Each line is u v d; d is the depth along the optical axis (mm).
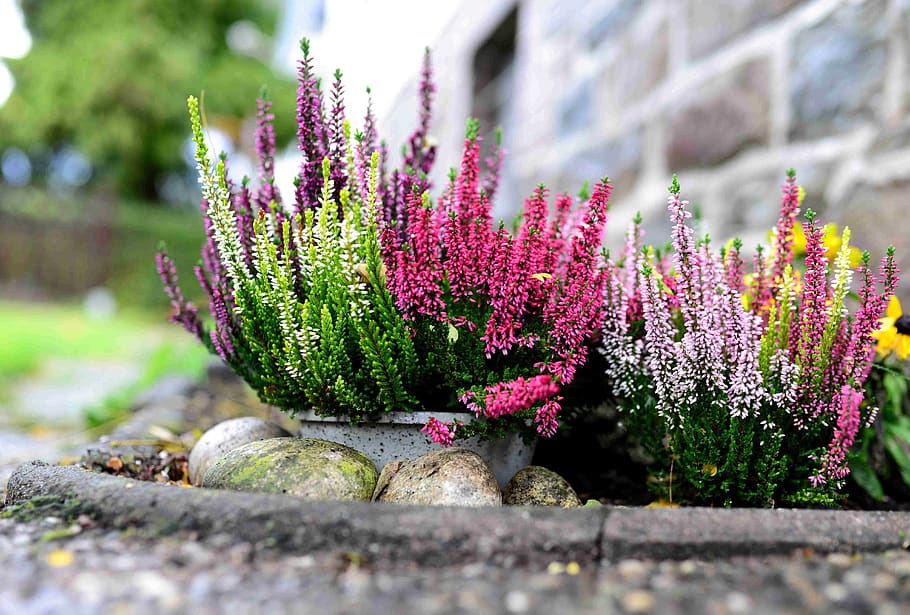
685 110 1727
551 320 882
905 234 1197
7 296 5914
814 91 1386
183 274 6074
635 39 1945
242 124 7293
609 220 2045
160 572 656
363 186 925
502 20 2779
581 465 1103
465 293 867
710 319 846
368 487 859
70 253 6082
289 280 889
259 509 711
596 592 633
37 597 616
